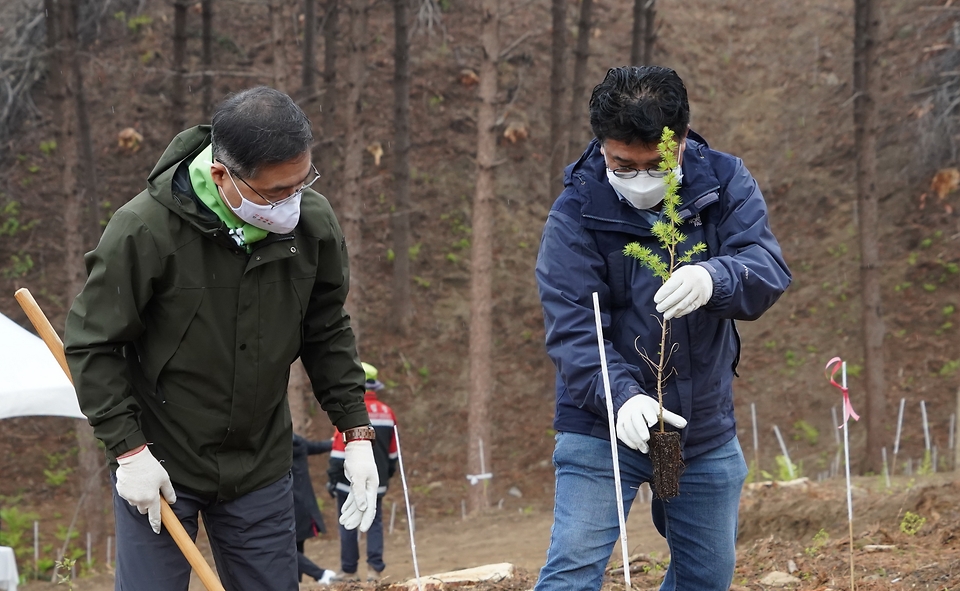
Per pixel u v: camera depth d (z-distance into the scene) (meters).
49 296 16.66
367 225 18.48
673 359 2.50
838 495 6.08
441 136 20.09
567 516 2.55
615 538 2.57
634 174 2.40
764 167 20.69
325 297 2.58
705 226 2.55
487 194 12.36
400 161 16.81
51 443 14.81
